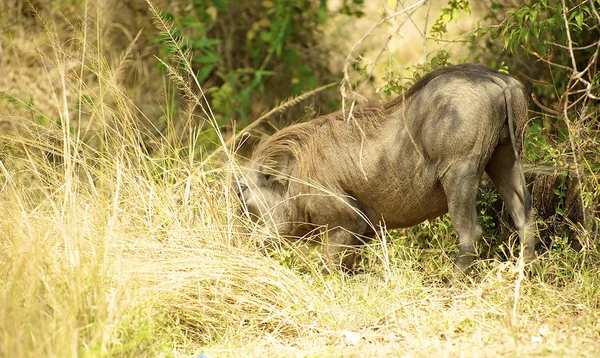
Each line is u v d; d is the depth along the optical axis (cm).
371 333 840
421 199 964
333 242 1025
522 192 960
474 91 909
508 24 1115
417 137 945
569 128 970
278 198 1053
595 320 824
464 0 1163
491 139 918
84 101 1108
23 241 842
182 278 871
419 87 958
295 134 1044
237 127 1681
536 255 1000
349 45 1819
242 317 890
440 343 786
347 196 1008
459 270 934
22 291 745
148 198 1022
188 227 977
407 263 998
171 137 1228
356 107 1012
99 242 862
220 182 1067
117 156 998
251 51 1766
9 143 1125
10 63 1436
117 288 802
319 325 876
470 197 920
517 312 846
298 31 1775
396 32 1090
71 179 945
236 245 991
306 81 1709
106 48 1552
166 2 1708
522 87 936
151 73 1644
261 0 1781
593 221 977
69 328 698
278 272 921
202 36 1703
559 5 1064
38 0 1533
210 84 1702
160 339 796
